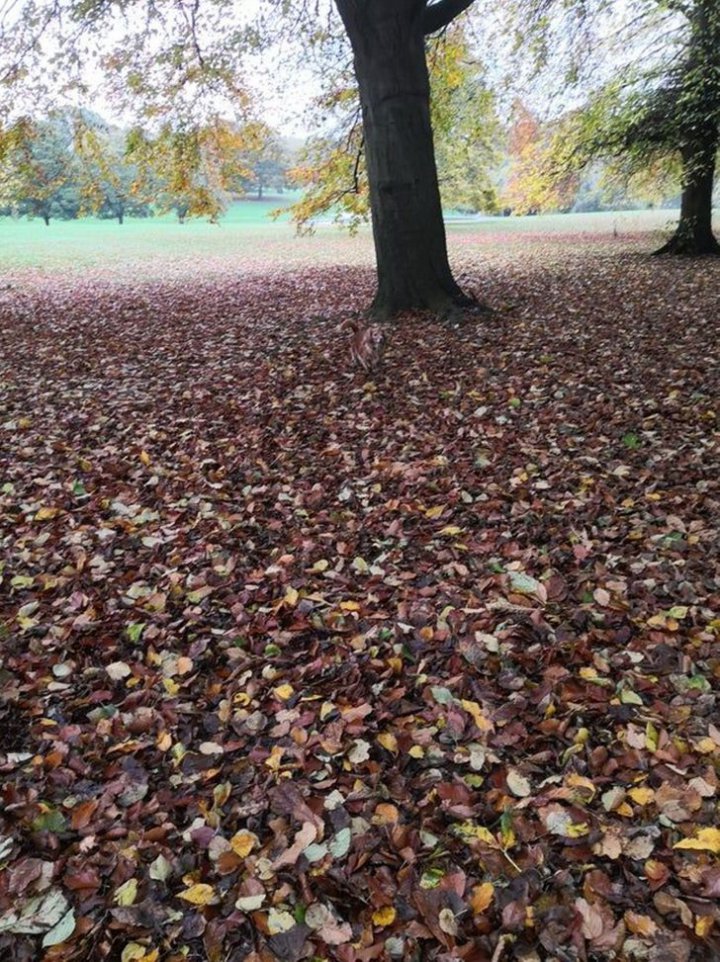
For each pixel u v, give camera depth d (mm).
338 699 2951
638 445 5430
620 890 2045
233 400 7461
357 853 2227
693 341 8508
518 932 1957
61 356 10102
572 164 18078
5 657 3344
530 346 8633
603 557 3848
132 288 18344
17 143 13039
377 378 7738
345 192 15539
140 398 7785
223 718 2889
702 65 14578
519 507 4543
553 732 2678
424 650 3229
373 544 4246
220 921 2047
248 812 2416
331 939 1970
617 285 13570
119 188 15227
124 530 4605
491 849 2201
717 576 3580
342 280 17844
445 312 9883
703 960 1865
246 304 14500
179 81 13367
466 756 2584
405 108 9531
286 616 3576
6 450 6285
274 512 4797
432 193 9961
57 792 2537
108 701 3051
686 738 2592
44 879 2188
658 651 3072
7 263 26578
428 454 5637
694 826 2227
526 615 3389
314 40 13742
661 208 54875
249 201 86625
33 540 4535
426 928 1982
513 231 36594
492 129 17750
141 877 2199
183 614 3643
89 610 3682
